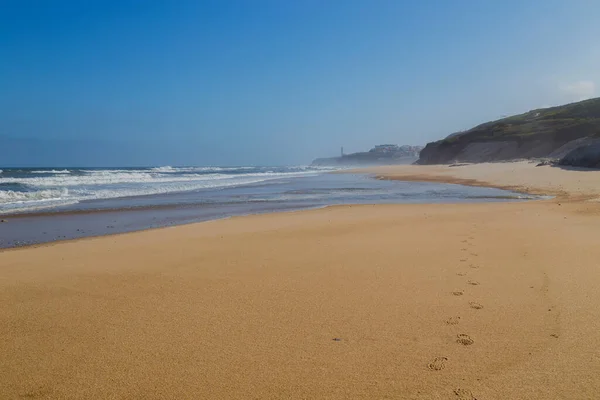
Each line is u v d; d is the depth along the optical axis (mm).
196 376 3842
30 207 19188
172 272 7434
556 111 91875
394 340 4535
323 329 4859
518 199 21047
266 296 6066
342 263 7961
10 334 4820
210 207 19891
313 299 5918
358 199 23469
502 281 6617
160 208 19422
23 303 5852
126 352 4336
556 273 6930
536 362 3988
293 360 4117
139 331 4859
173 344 4504
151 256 8750
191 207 19891
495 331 4723
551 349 4242
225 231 12016
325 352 4281
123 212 17922
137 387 3676
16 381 3805
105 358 4211
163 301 5891
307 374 3855
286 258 8438
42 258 8648
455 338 4566
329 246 9594
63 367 4047
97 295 6176
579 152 37969
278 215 15883
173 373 3898
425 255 8516
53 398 3535
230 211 18266
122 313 5441
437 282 6652
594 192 21344
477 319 5086
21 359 4215
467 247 9188
